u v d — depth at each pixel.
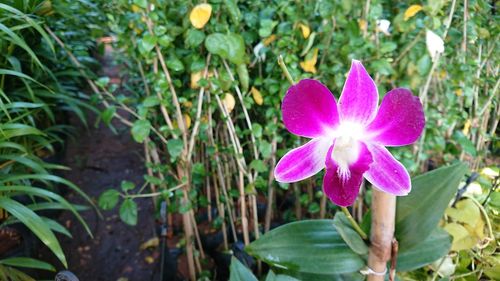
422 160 0.41
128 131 0.81
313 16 0.38
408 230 0.20
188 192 0.39
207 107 0.38
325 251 0.21
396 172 0.16
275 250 0.21
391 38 0.40
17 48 0.42
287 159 0.16
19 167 0.42
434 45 0.33
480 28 0.36
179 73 0.38
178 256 0.42
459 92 0.38
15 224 0.42
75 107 0.47
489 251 0.30
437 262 0.29
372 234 0.19
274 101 0.36
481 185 0.33
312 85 0.14
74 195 0.64
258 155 0.40
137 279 0.49
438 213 0.19
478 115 0.38
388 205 0.18
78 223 0.58
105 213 0.60
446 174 0.19
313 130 0.15
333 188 0.15
